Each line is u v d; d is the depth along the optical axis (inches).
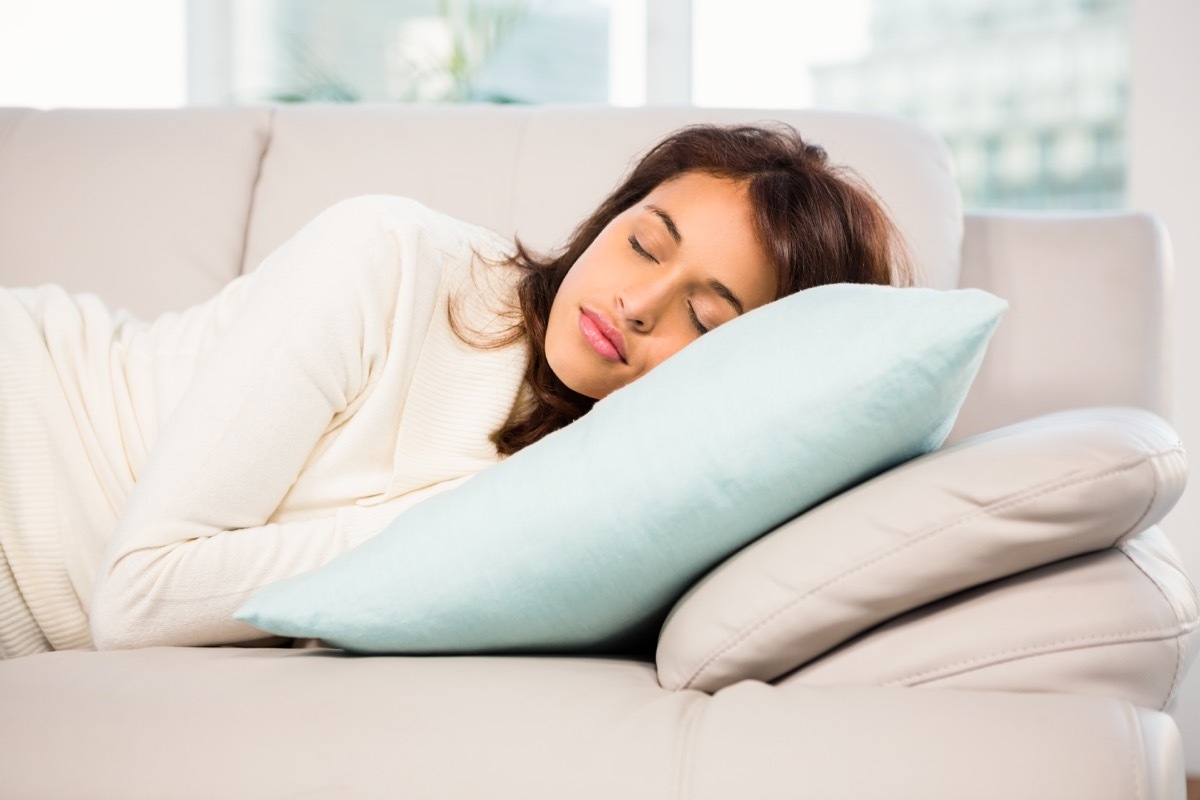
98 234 62.6
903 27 91.2
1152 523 30.6
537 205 61.8
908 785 25.3
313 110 66.6
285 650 37.3
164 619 38.3
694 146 47.4
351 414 42.7
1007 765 25.3
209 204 63.1
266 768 27.8
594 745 27.4
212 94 106.5
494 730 28.1
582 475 33.4
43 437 43.9
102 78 104.2
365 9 102.7
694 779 26.2
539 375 46.9
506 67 99.8
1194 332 78.7
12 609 43.0
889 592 30.3
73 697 30.6
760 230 44.3
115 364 46.5
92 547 43.6
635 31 97.9
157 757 28.3
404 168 63.2
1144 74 79.3
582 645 36.2
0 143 65.6
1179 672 29.5
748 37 94.9
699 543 33.4
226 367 39.6
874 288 34.0
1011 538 29.4
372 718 28.8
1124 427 31.2
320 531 40.7
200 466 38.5
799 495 33.0
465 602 34.1
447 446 44.8
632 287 44.3
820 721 27.1
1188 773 74.7
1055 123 86.9
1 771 28.5
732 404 32.6
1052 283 61.5
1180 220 79.0
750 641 31.2
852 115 64.4
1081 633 29.1
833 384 31.9
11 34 100.8
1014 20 87.8
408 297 42.3
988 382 60.2
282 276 41.3
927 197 61.3
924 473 31.2
